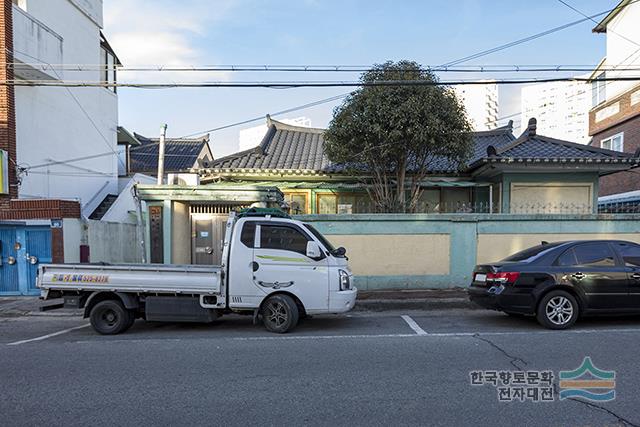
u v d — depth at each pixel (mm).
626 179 21234
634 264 7637
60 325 8547
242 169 14984
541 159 13008
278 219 7566
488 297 7645
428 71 10586
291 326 7277
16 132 14070
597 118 21953
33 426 3891
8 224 11734
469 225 11344
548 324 7340
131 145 25781
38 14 15680
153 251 12078
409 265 11281
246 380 4984
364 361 5645
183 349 6336
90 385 4879
